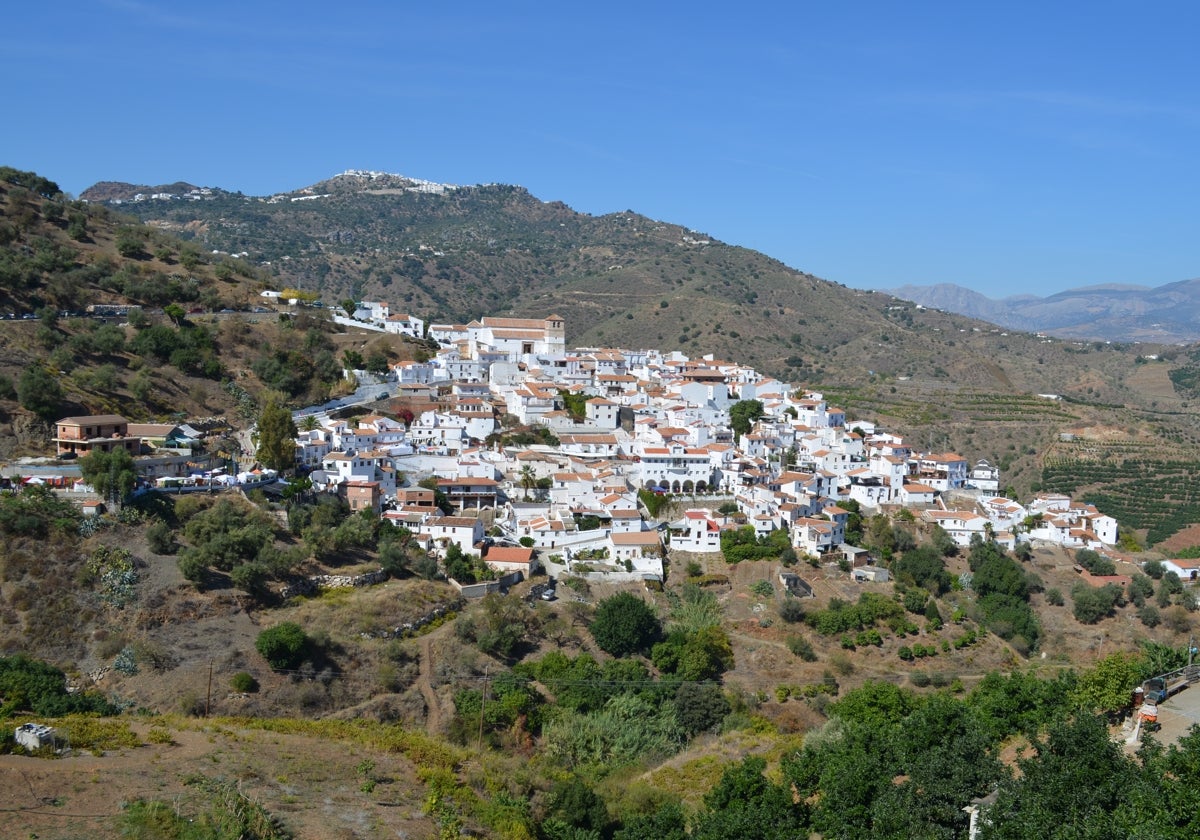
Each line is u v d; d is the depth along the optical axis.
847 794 79.12
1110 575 185.88
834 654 151.00
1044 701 95.75
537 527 172.38
